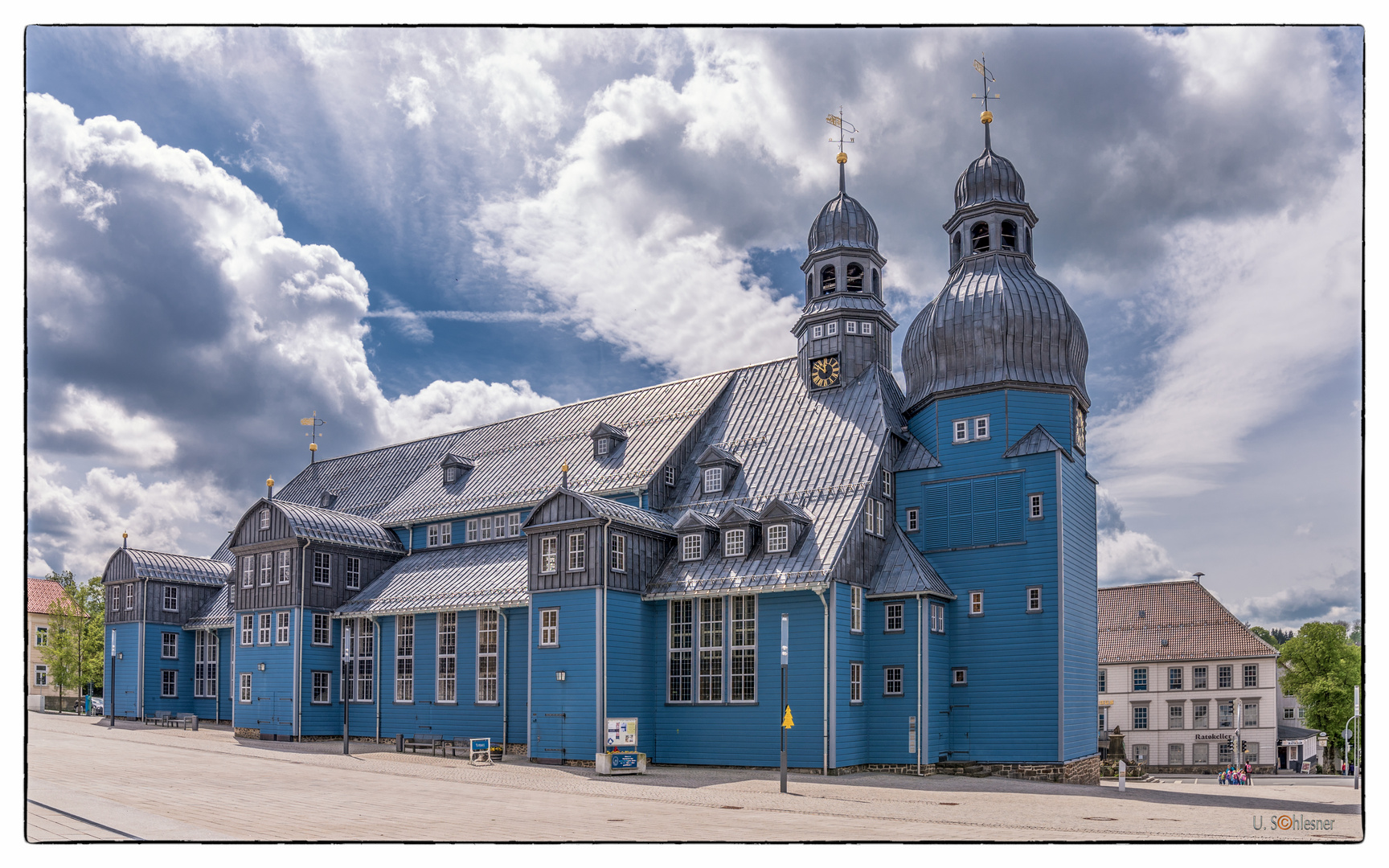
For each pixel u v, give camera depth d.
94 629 78.94
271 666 53.34
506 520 53.81
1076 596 42.31
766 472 46.03
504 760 42.66
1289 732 80.81
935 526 43.75
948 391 44.06
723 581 41.28
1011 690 40.88
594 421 55.88
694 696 42.03
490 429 61.88
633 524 42.41
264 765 38.47
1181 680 80.62
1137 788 35.78
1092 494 45.81
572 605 41.44
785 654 33.25
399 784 33.50
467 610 48.59
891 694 41.00
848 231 50.16
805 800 30.39
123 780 32.91
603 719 40.09
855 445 44.75
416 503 58.47
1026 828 25.56
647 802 29.77
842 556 40.19
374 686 52.34
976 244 47.19
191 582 67.94
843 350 48.56
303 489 69.12
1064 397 43.38
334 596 54.06
